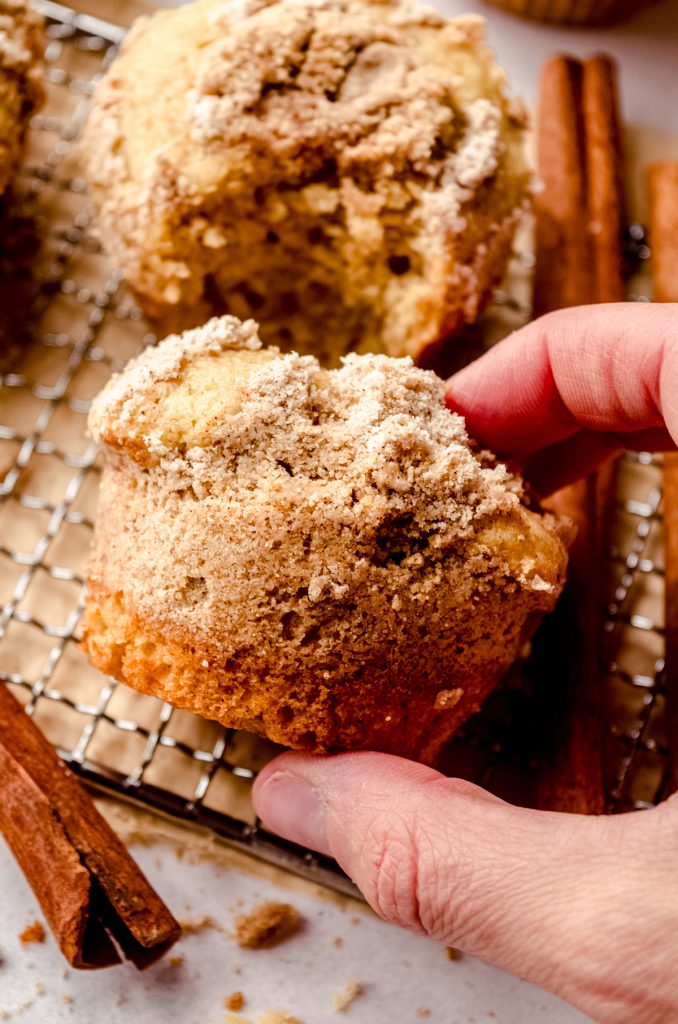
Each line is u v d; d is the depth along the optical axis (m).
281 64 0.26
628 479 0.29
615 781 0.27
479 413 0.25
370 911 0.26
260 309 0.28
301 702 0.23
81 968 0.25
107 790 0.26
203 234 0.27
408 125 0.26
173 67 0.26
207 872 0.26
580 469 0.27
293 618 0.23
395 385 0.23
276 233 0.27
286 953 0.26
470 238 0.27
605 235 0.30
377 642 0.23
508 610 0.24
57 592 0.27
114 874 0.24
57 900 0.24
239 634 0.23
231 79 0.26
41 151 0.30
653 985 0.21
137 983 0.26
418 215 0.26
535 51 0.32
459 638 0.23
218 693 0.23
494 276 0.27
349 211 0.27
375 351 0.28
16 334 0.29
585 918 0.21
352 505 0.23
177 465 0.23
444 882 0.22
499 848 0.22
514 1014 0.26
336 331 0.28
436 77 0.27
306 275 0.28
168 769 0.27
